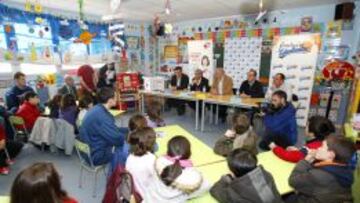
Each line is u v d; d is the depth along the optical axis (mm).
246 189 1234
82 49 5801
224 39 6180
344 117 4414
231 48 6098
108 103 2480
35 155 3426
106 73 5824
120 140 2416
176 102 5754
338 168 1394
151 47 7375
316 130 1995
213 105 5098
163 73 7527
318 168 1446
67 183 2705
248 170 1312
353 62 4555
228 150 2010
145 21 6934
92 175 2873
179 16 6086
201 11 5449
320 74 4965
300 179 1461
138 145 1655
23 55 4809
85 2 4590
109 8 5137
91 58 6008
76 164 3170
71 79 4816
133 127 2230
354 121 2828
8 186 2629
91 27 5883
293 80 5008
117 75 5656
